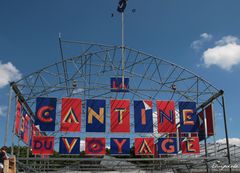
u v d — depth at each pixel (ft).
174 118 85.92
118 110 83.56
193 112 87.92
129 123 82.99
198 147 85.51
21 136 80.74
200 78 88.33
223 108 83.66
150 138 83.10
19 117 79.61
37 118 81.25
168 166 102.47
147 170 111.24
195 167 98.63
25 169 91.25
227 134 81.51
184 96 91.40
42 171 105.81
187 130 86.53
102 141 81.46
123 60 90.84
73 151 79.51
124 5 92.94
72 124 81.61
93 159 74.43
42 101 82.69
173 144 84.43
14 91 80.38
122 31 91.40
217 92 85.66
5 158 52.75
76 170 103.65
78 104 83.25
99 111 82.64
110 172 109.19
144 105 84.99
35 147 79.25
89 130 80.89
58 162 120.47
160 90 88.38
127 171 109.09
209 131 85.61
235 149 104.42
